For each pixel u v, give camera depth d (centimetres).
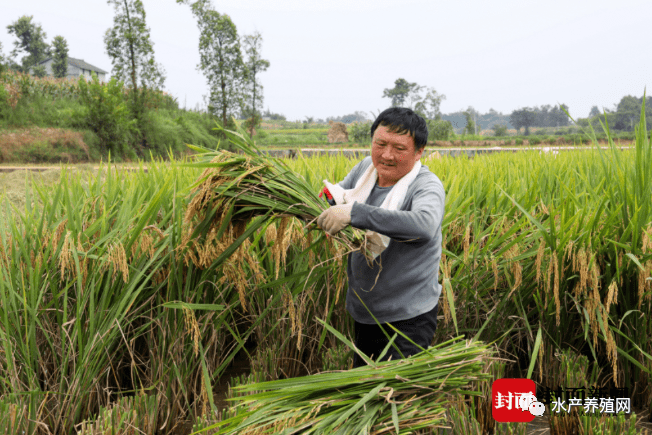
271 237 252
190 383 268
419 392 180
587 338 267
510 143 3784
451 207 315
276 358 299
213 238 228
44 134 2272
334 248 239
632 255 245
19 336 231
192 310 233
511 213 324
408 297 215
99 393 252
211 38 3556
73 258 233
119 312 231
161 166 359
